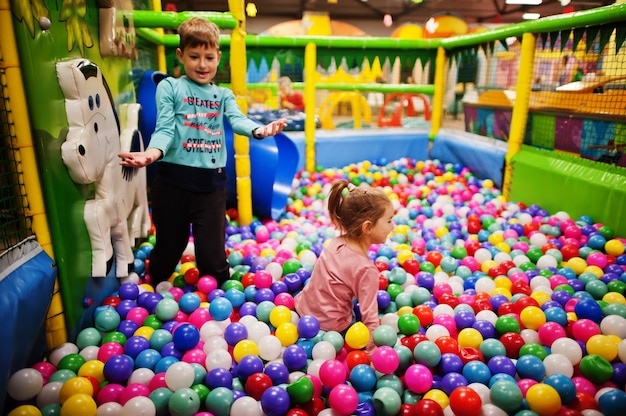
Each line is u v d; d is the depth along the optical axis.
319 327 2.39
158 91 2.70
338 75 13.27
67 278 2.27
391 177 5.77
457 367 2.12
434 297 2.95
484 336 2.40
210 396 1.87
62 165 2.22
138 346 2.26
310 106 5.79
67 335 2.32
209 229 2.85
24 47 1.94
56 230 2.18
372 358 2.11
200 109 2.75
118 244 2.87
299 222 4.37
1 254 1.88
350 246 2.42
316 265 2.53
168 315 2.53
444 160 6.36
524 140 5.35
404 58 6.18
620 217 3.63
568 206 4.16
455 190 5.16
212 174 2.81
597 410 1.84
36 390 1.90
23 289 1.88
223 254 2.95
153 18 3.54
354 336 2.25
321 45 5.58
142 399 1.77
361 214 2.35
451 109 8.18
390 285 2.95
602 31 3.79
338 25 17.56
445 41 6.09
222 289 2.95
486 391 1.93
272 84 9.95
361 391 2.02
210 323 2.43
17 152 2.01
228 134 4.27
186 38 2.65
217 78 6.20
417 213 4.54
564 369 2.03
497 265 3.30
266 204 4.36
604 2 14.91
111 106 2.71
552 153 4.50
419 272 3.13
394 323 2.52
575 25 3.92
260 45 5.41
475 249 3.59
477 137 5.84
